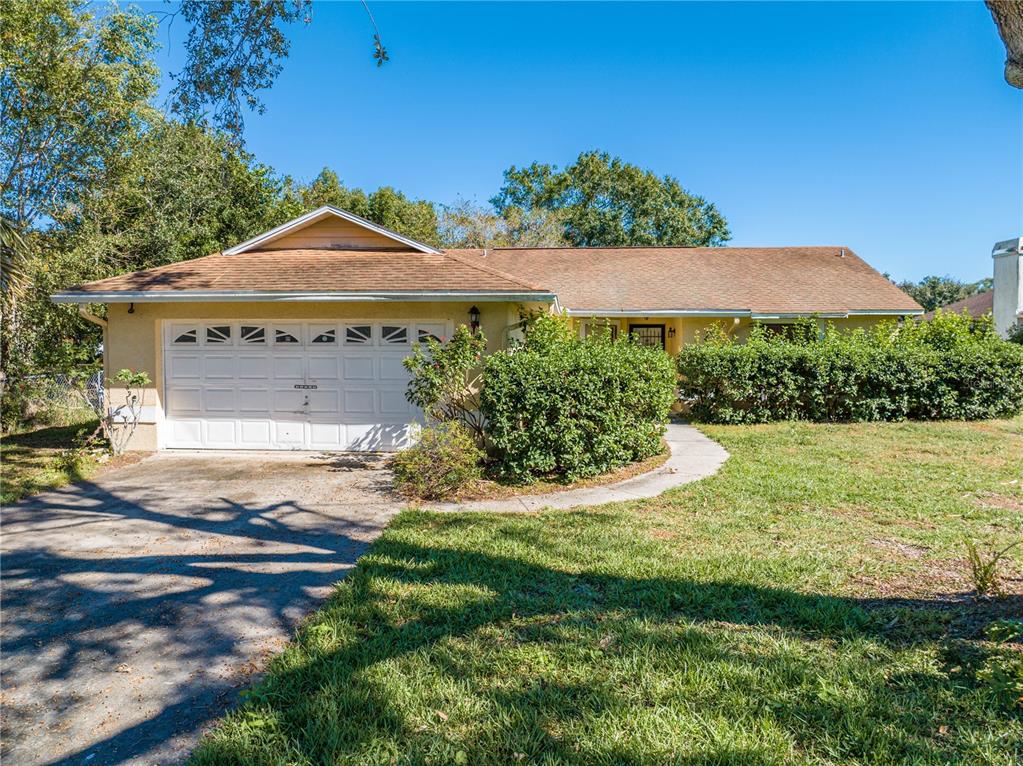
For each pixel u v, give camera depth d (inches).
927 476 317.4
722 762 98.2
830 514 248.8
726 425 528.7
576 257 779.4
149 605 169.5
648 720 109.3
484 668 129.0
